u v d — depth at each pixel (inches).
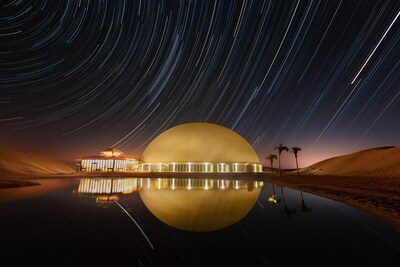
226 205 494.6
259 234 286.5
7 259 197.9
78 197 579.2
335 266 191.8
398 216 366.0
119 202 512.1
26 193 636.1
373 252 222.7
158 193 695.1
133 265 193.2
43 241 247.8
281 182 1228.5
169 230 300.5
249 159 2564.0
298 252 225.6
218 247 240.4
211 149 2459.4
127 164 2657.5
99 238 262.8
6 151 2363.4
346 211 431.2
